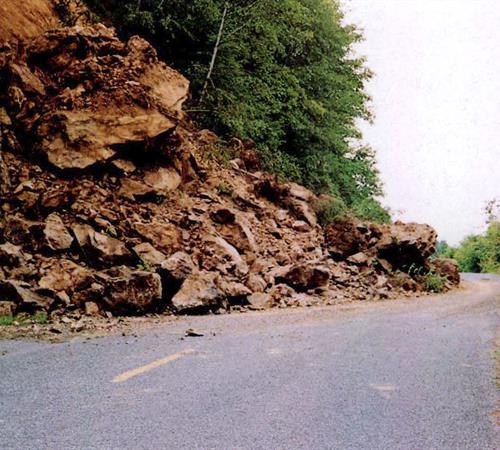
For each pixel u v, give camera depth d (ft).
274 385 13.69
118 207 36.55
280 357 17.46
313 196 64.28
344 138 86.53
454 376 15.52
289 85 70.74
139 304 27.30
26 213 32.40
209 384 13.55
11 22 42.24
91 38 43.83
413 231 64.59
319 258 52.24
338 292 44.19
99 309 26.61
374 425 10.78
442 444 9.82
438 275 64.75
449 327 27.71
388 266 58.65
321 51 79.56
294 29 71.10
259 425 10.53
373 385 14.10
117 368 14.94
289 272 41.09
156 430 10.02
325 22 77.25
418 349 20.13
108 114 39.63
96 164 37.76
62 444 9.14
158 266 31.32
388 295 47.88
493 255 181.06
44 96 39.86
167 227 37.11
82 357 16.29
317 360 17.19
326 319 29.17
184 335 21.36
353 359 17.58
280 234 50.52
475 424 11.06
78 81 41.14
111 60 43.19
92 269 30.66
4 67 38.88
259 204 53.42
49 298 25.79
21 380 13.35
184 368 15.23
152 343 19.19
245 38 63.93
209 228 40.55
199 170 50.19
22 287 25.29
